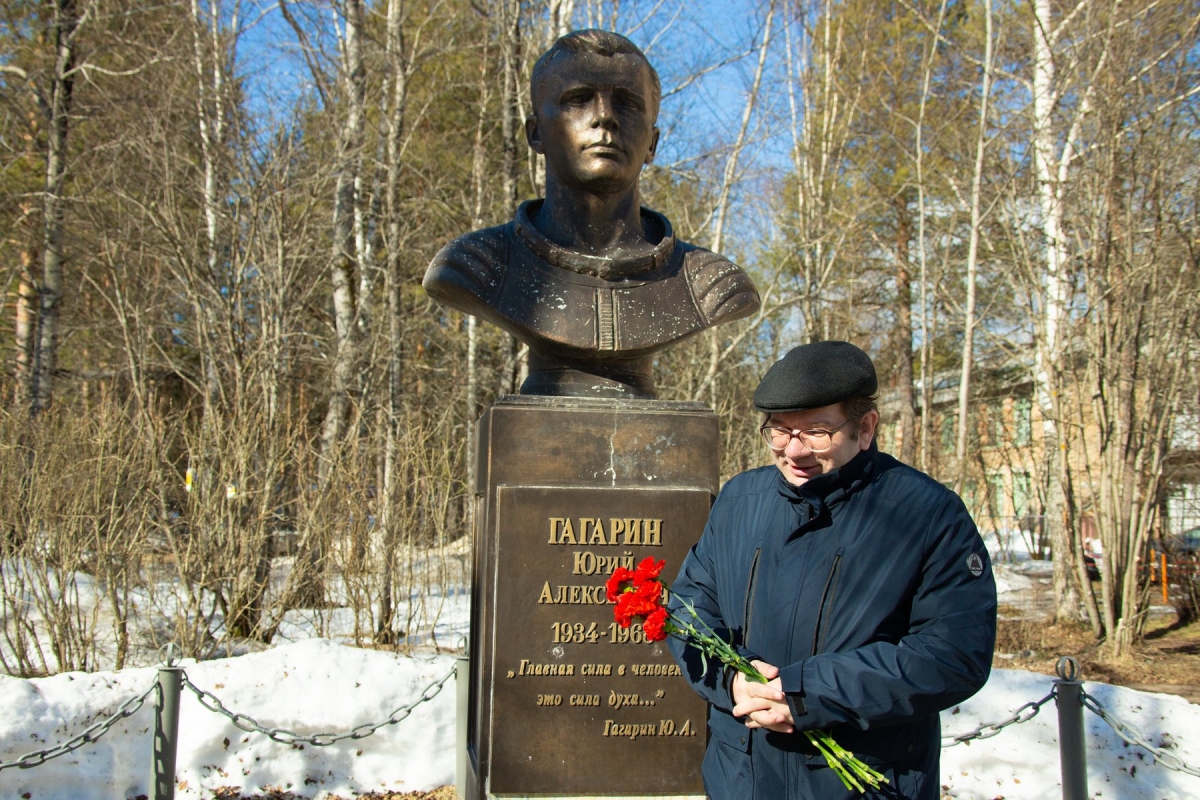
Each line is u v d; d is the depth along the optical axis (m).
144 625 6.97
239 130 9.78
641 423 3.15
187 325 11.25
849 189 16.95
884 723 1.82
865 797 1.90
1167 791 3.89
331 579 7.79
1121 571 8.76
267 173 9.12
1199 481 10.29
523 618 3.01
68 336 14.87
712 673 2.02
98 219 11.88
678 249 3.54
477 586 3.38
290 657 4.52
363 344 11.20
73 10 14.07
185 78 10.81
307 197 10.32
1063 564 9.85
